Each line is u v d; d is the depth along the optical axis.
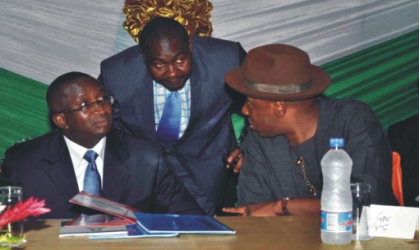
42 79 4.51
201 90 3.52
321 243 2.26
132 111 3.53
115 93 3.50
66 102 2.94
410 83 4.69
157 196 3.09
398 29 4.65
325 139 2.87
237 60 3.55
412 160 3.60
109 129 2.97
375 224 2.33
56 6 4.46
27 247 2.21
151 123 3.54
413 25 4.66
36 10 4.46
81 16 4.47
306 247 2.21
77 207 2.96
